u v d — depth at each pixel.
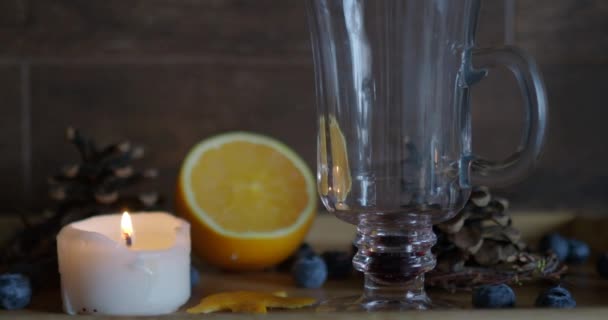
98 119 0.80
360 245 0.57
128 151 0.69
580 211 0.81
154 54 0.79
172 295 0.56
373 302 0.56
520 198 0.81
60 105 0.79
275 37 0.80
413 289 0.57
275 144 0.71
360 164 0.56
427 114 0.55
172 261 0.56
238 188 0.68
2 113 0.79
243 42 0.80
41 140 0.79
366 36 0.55
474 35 0.57
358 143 0.56
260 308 0.56
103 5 0.79
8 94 0.79
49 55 0.79
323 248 0.73
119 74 0.79
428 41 0.55
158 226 0.62
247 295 0.59
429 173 0.56
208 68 0.80
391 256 0.56
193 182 0.68
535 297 0.60
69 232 0.56
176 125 0.80
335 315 0.52
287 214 0.68
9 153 0.79
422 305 0.56
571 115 0.81
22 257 0.67
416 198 0.56
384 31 0.55
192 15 0.79
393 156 0.56
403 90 0.55
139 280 0.55
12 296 0.57
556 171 0.81
